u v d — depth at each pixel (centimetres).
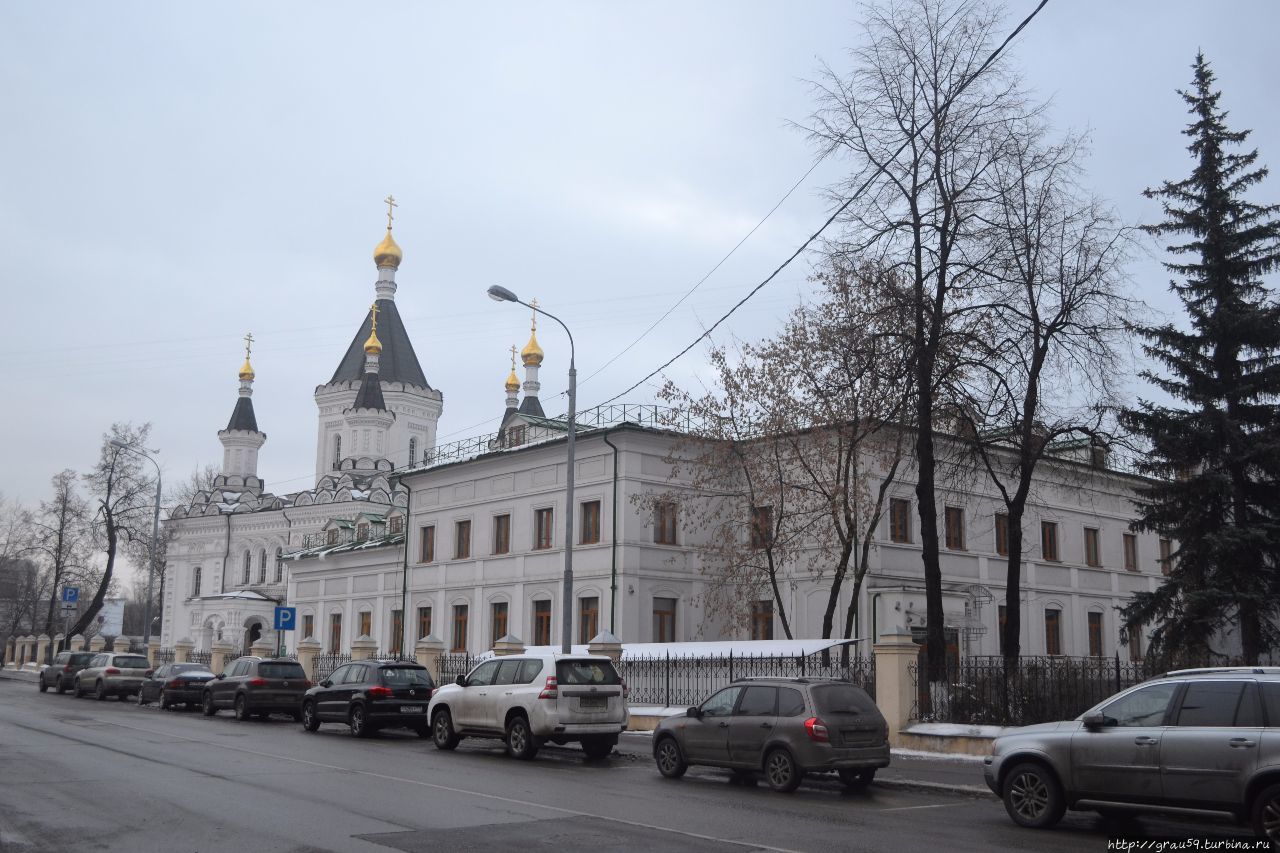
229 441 8981
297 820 1153
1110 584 4544
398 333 8838
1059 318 2316
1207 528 2712
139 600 12469
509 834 1088
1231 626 2880
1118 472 3894
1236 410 2711
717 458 3353
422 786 1462
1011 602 2366
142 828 1091
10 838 1029
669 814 1255
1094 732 1155
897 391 2355
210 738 2177
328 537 5922
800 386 3078
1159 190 2822
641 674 2747
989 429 2472
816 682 1532
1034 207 2314
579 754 2041
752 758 1535
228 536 8025
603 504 3781
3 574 8075
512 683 1941
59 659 4231
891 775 1656
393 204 9012
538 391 8162
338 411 8481
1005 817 1288
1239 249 2728
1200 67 2805
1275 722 1041
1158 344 2802
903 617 3438
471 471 4428
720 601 3591
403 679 2345
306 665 3825
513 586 4100
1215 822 1088
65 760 1684
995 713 1988
